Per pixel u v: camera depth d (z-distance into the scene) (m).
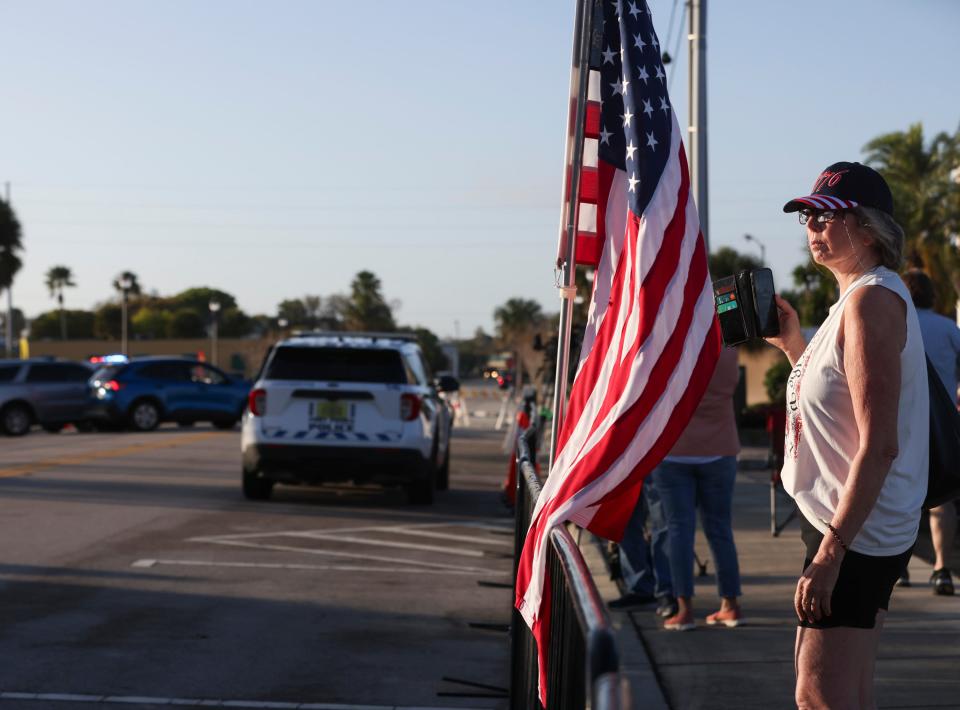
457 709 5.47
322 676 6.01
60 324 126.00
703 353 3.99
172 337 111.75
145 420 29.69
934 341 7.07
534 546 4.02
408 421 13.01
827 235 3.24
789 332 3.87
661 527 7.19
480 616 7.61
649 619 7.19
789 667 5.88
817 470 3.19
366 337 15.03
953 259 35.50
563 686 2.92
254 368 80.19
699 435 6.78
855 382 3.04
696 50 14.77
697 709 5.18
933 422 3.22
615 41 4.68
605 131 4.69
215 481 15.83
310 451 12.91
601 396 4.17
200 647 6.57
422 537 11.11
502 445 26.59
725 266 41.91
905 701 5.18
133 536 10.65
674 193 4.20
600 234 4.70
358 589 8.41
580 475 3.95
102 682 5.80
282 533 11.06
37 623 7.07
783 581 8.34
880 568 3.06
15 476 16.09
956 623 6.72
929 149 38.25
